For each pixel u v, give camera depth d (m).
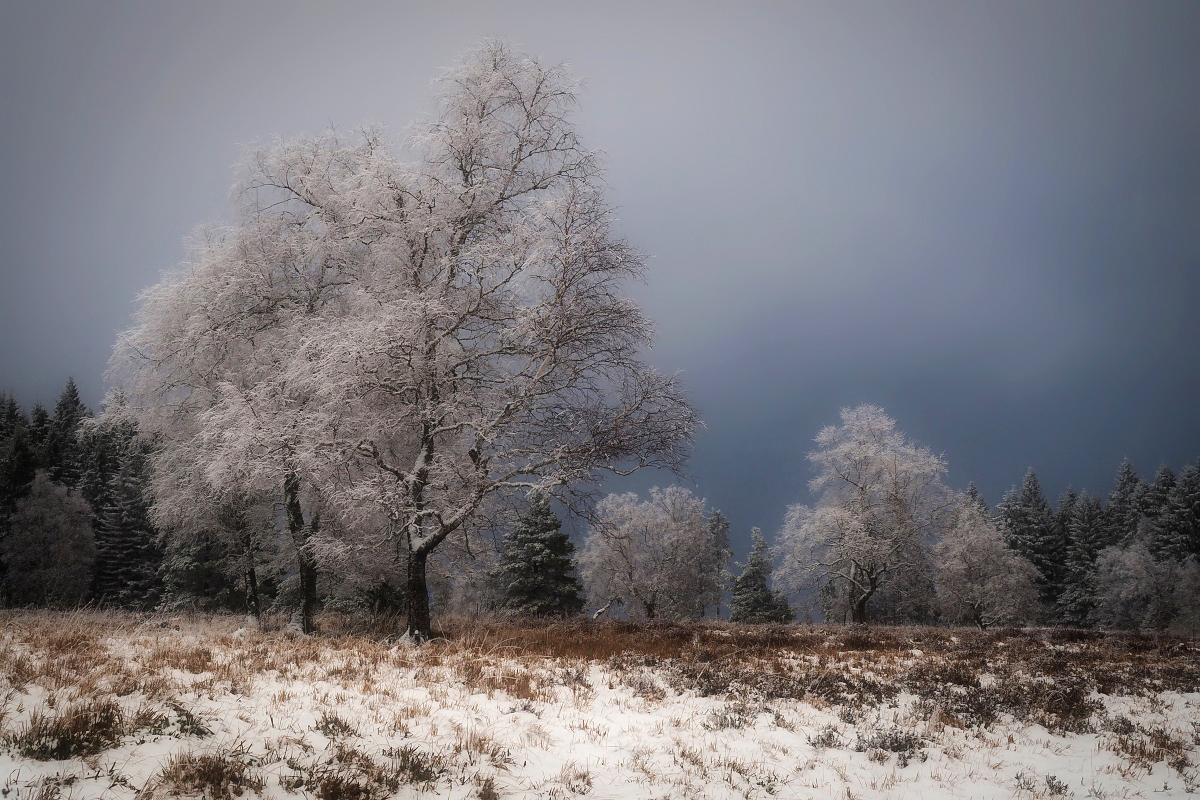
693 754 7.30
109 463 45.00
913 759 7.73
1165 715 10.45
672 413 14.49
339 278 18.19
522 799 5.84
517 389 15.12
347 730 6.64
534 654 12.83
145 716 5.91
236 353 18.20
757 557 64.75
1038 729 9.41
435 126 16.27
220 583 35.56
